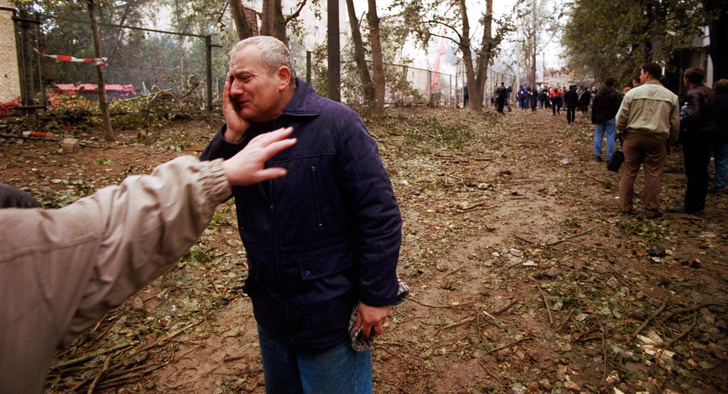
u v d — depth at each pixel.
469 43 24.97
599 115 9.34
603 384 2.79
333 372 1.73
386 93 19.97
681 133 5.73
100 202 0.80
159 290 3.98
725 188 7.16
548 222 5.67
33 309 0.69
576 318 3.50
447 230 5.46
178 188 0.84
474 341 3.26
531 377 2.88
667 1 12.21
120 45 10.55
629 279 4.09
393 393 2.77
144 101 10.52
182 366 3.04
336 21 10.99
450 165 9.28
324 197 1.65
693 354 3.04
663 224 5.48
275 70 1.61
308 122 1.64
